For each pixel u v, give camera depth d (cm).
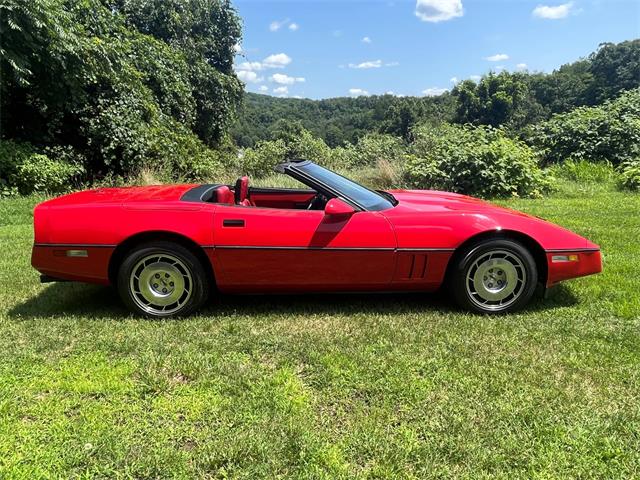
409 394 272
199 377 289
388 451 225
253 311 390
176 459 220
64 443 231
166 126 1495
